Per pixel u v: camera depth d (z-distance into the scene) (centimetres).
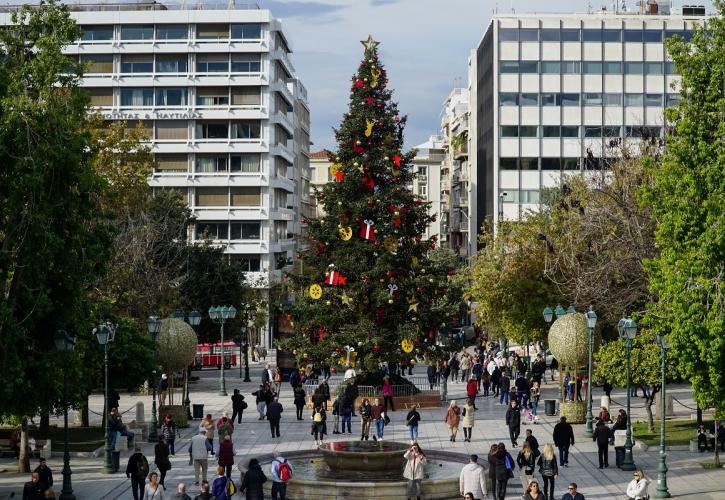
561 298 6281
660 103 11094
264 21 10631
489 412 5416
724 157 3067
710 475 3619
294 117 13525
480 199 12425
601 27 11100
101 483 3578
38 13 3284
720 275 3041
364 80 5731
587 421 4634
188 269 7662
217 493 2902
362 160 5681
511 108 11150
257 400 5216
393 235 5662
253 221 10812
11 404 3216
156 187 10725
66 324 3319
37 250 3072
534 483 2692
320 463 3856
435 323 5809
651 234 4884
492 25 11275
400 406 5591
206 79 10669
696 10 11812
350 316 5766
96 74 10644
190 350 5006
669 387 6562
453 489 3331
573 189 6538
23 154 3031
